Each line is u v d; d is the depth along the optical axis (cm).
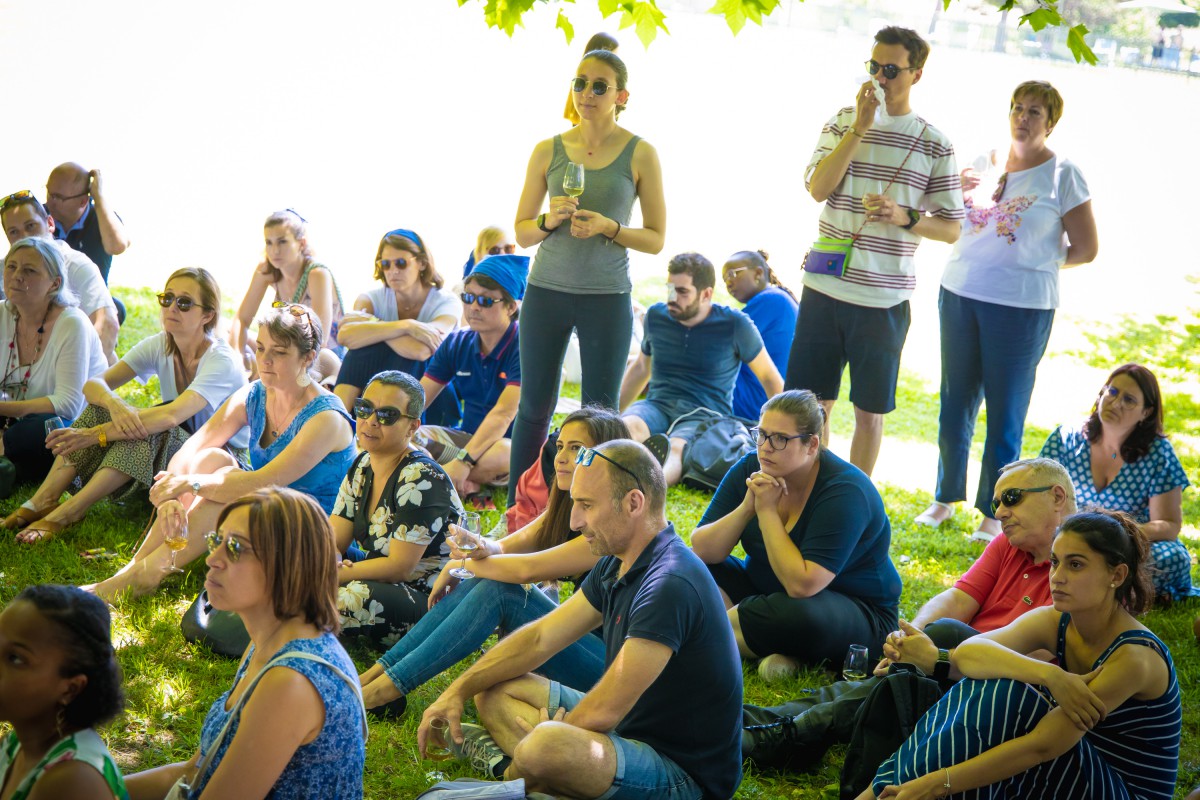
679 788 341
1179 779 418
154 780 281
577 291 608
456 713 380
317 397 538
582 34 3631
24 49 2855
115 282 1231
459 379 711
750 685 470
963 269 681
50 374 645
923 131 647
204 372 602
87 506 583
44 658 235
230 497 514
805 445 457
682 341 760
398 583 465
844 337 670
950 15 4116
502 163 2281
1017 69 3703
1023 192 664
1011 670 340
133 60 2859
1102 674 333
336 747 264
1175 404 1105
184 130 2294
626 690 329
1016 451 685
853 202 657
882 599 484
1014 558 462
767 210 2094
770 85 3189
